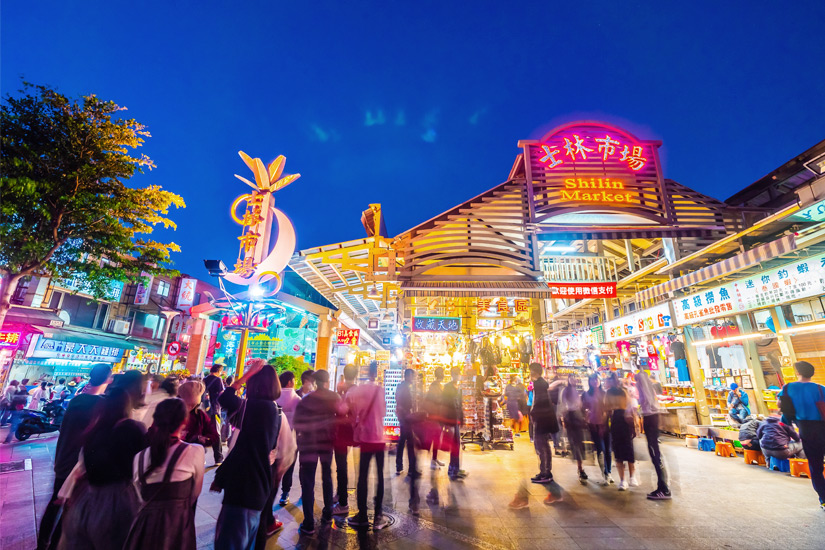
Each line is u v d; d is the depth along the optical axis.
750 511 4.72
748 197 9.62
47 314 20.72
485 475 6.68
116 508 2.45
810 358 7.74
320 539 3.95
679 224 8.76
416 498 5.30
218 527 2.72
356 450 8.65
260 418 3.04
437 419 6.70
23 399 13.30
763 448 6.92
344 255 9.05
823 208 5.81
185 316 30.67
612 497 5.37
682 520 4.44
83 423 3.27
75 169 9.76
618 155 9.23
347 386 7.26
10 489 5.62
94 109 10.05
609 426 6.24
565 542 3.86
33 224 9.20
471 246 8.67
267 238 9.30
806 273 6.98
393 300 11.95
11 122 9.12
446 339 12.80
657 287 9.38
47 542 3.01
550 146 9.31
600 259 14.36
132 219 10.84
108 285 11.10
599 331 14.03
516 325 13.73
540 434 6.30
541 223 8.78
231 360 30.88
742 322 9.09
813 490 5.57
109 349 23.95
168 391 4.29
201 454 2.60
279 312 14.16
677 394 11.53
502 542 3.87
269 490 2.91
